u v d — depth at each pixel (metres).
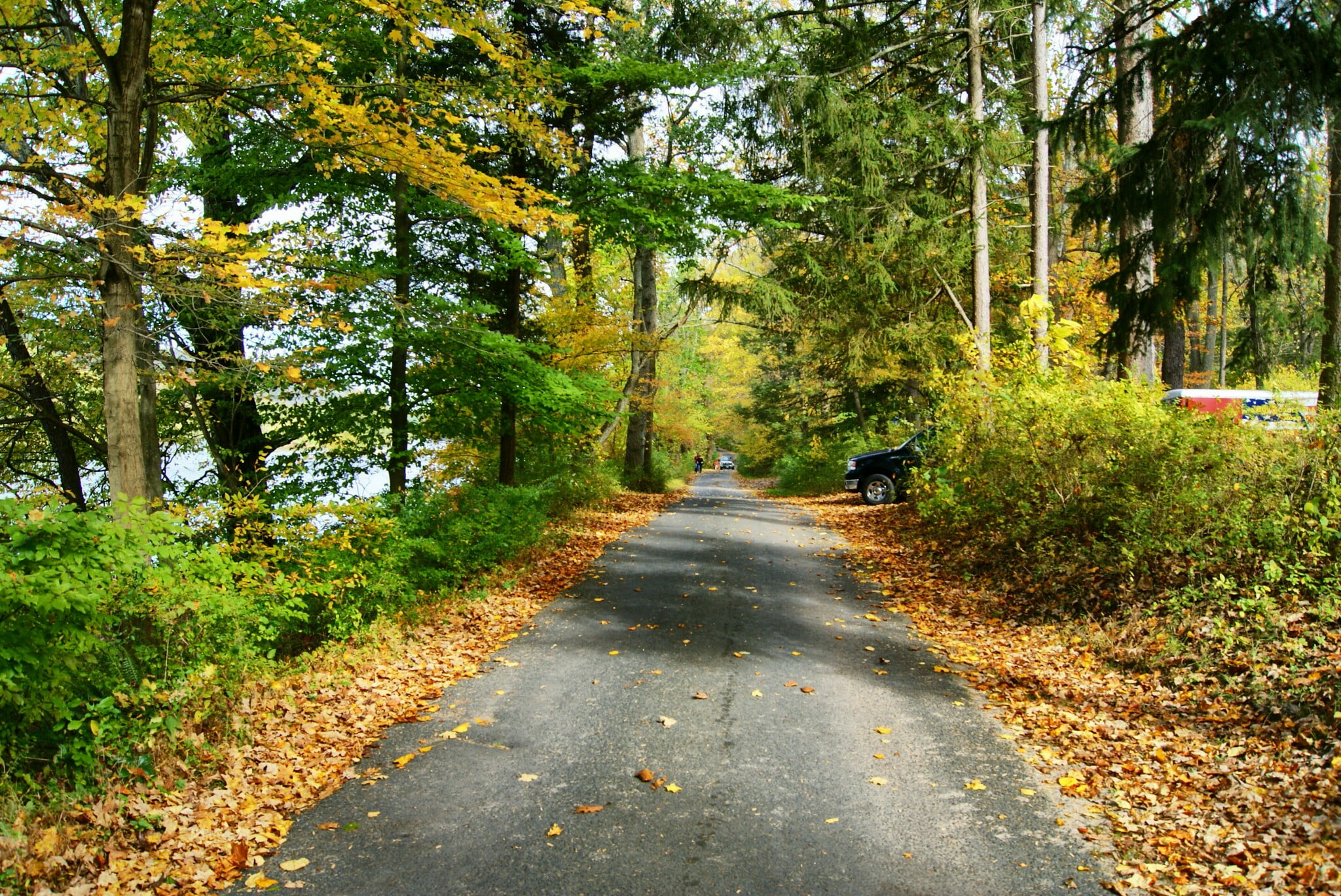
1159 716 5.41
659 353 22.12
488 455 14.52
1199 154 8.04
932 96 17.30
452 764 4.85
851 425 27.98
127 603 4.76
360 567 7.97
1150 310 9.18
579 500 17.53
